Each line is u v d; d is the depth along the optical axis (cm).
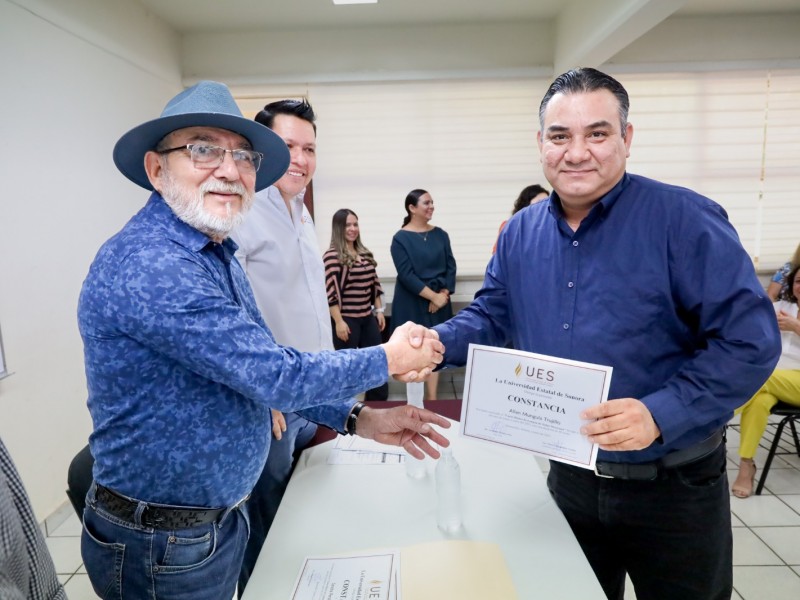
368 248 407
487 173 401
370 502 117
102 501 89
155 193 93
